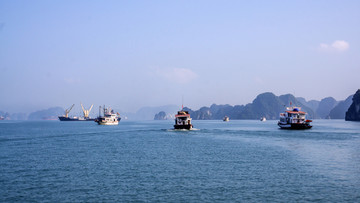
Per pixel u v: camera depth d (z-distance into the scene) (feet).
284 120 533.96
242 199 103.60
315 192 111.45
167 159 183.52
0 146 257.96
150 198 104.68
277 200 102.68
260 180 128.98
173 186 119.44
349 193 110.22
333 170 149.28
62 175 138.51
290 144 270.87
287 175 138.10
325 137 350.43
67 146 257.55
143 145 264.93
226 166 159.94
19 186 119.55
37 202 100.58
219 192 111.55
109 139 331.98
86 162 172.96
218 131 497.05
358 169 151.53
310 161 175.22
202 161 175.94
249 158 186.80
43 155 201.36
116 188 116.78
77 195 107.96
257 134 414.00
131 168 154.71
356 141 298.35
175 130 519.19
